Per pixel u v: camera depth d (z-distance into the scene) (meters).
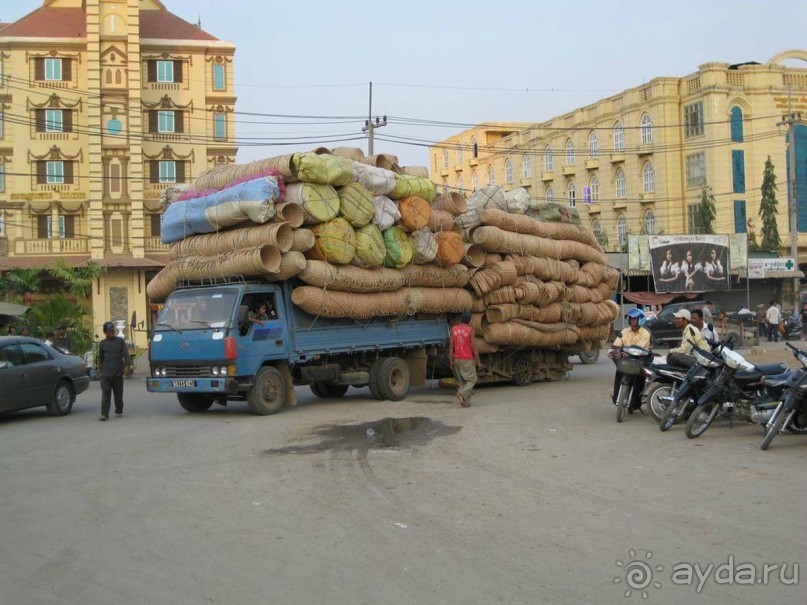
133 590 5.70
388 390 16.73
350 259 15.29
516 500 7.98
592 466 9.48
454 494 8.30
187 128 44.50
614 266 43.47
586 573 5.83
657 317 36.09
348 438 12.02
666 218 55.75
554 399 16.58
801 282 54.72
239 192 14.47
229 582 5.81
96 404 18.16
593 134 61.28
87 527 7.37
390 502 8.03
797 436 11.12
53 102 42.84
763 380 10.96
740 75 54.53
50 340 23.50
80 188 43.25
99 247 42.78
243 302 14.52
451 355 15.90
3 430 13.95
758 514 7.19
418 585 5.65
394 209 16.09
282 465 10.05
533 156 67.25
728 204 53.50
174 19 46.72
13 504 8.31
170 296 15.23
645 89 57.16
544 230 19.89
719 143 53.53
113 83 42.94
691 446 10.59
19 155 42.72
